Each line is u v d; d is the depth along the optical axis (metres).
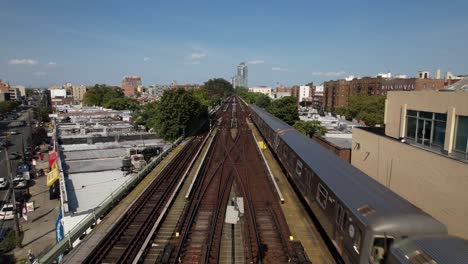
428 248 7.80
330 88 113.38
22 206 32.22
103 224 15.76
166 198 19.50
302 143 21.00
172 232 15.09
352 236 10.53
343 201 11.48
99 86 146.12
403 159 15.92
